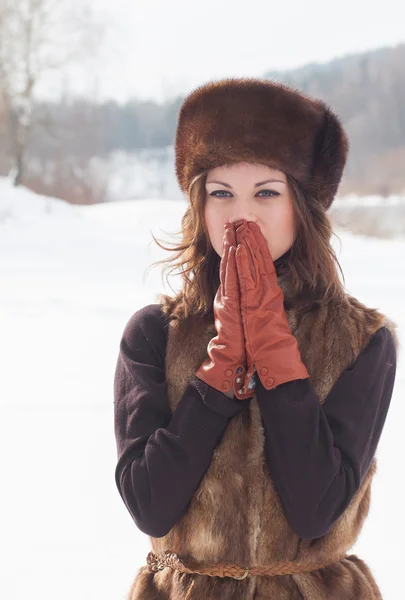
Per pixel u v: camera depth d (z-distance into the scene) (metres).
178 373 1.68
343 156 1.75
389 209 37.06
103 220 25.77
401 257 16.23
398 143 63.03
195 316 1.73
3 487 4.09
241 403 1.64
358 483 1.57
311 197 1.70
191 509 1.59
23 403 5.46
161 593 1.64
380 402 1.67
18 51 30.41
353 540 1.67
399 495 3.98
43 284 11.45
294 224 1.69
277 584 1.57
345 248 18.03
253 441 1.60
